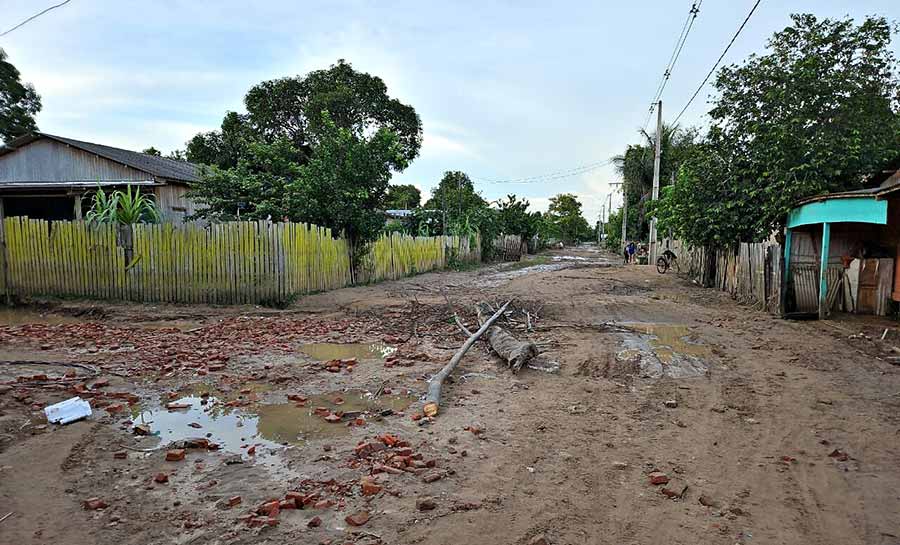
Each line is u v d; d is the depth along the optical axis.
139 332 10.85
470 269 30.94
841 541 3.67
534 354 8.39
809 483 4.51
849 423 5.88
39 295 15.23
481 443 5.27
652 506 4.11
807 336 10.41
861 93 14.00
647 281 22.73
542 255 55.28
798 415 6.14
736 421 5.95
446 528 3.74
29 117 28.62
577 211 117.38
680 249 26.89
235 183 18.61
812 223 12.34
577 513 3.99
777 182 13.70
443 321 12.30
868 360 8.57
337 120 35.69
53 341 9.75
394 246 22.94
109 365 8.02
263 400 6.56
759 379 7.61
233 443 5.25
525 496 4.22
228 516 3.85
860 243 13.25
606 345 9.75
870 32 14.19
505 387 7.17
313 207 17.41
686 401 6.64
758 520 3.93
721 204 16.80
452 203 36.97
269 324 11.83
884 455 5.06
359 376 7.61
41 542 3.53
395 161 19.59
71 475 4.48
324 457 4.88
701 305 15.09
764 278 13.84
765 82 15.48
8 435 5.26
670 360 8.66
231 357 8.70
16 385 6.82
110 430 5.52
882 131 13.97
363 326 11.62
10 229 15.29
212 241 14.30
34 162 22.27
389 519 3.83
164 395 6.71
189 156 37.00
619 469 4.75
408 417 5.97
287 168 19.88
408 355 8.80
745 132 16.11
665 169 42.97
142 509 3.95
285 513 3.91
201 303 14.42
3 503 4.02
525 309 13.94
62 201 22.98
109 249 14.74
